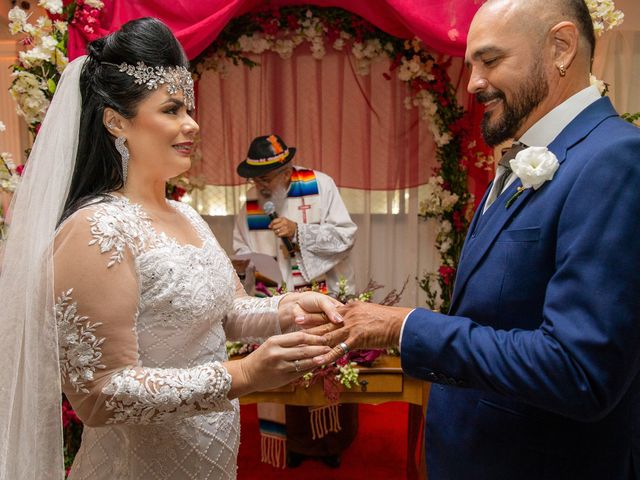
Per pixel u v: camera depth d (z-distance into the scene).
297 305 1.56
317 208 3.08
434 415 1.42
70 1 2.39
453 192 3.30
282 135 3.44
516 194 1.23
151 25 1.27
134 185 1.32
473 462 1.29
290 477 2.98
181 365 1.28
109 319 1.11
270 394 2.50
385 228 3.58
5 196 2.39
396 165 3.49
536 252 1.15
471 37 1.27
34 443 1.15
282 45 3.20
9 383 1.23
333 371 2.45
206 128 3.38
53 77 2.26
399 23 2.97
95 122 1.26
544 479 1.18
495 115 1.28
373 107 3.44
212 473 1.36
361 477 2.98
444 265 3.39
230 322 1.63
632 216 0.99
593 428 1.16
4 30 4.52
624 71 3.60
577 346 0.98
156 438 1.29
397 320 1.23
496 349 1.08
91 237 1.12
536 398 1.03
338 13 3.05
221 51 3.16
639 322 0.98
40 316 1.12
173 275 1.23
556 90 1.21
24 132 4.57
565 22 1.17
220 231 3.50
